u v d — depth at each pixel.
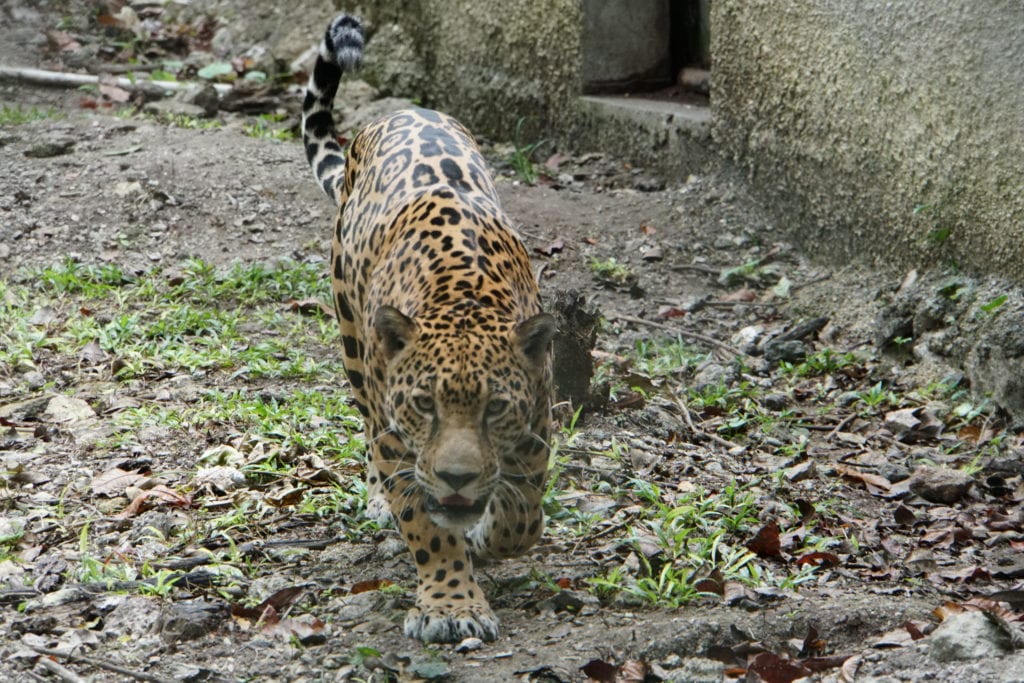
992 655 7.38
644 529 9.27
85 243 15.28
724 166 16.95
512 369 7.26
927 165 13.95
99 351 12.54
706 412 12.05
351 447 10.38
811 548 9.27
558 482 10.12
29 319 13.26
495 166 18.89
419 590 7.96
